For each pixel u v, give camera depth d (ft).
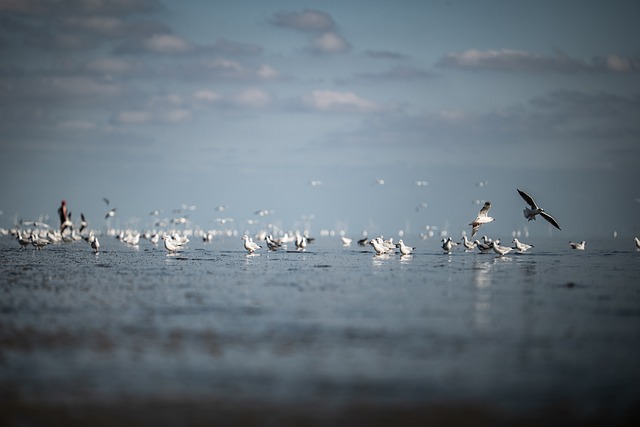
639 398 64.85
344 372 72.38
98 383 68.85
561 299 122.21
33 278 156.15
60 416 60.59
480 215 138.31
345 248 365.40
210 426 58.49
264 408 62.23
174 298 121.80
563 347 83.41
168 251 292.81
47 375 71.36
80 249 310.45
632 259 252.01
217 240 551.59
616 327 95.61
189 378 70.33
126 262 213.46
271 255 266.98
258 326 95.20
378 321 99.09
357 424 58.75
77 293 128.57
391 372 72.54
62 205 221.05
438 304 115.44
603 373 72.33
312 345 83.97
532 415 60.70
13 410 61.87
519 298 123.24
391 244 280.10
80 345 83.71
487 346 83.71
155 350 81.41
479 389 67.10
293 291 132.16
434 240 630.74
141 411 61.62
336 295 126.21
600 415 60.70
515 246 282.56
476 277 162.50
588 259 249.34
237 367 74.18
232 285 142.61
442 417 60.23
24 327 94.32
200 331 91.71
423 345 84.12
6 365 74.90
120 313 105.40
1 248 314.14
